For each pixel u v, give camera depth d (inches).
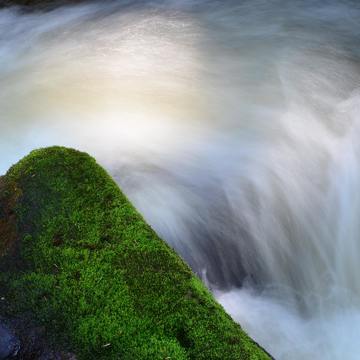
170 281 124.9
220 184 236.8
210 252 214.8
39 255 133.6
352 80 327.0
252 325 194.7
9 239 140.6
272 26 417.4
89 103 308.5
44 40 411.5
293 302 213.2
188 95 317.4
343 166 253.6
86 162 164.9
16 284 126.6
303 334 198.4
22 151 261.6
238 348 110.4
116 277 125.5
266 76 340.2
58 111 301.9
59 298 121.5
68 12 465.7
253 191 235.6
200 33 410.3
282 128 280.1
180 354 108.2
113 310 117.6
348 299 219.0
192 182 236.7
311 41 387.5
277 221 230.1
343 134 271.3
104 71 352.2
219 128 282.0
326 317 208.7
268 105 304.2
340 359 189.3
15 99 319.0
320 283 224.1
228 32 410.0
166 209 220.5
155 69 353.1
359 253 237.8
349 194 245.1
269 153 259.1
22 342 114.2
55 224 142.5
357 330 203.5
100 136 272.7
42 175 158.9
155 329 113.3
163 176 238.8
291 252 227.0
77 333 114.1
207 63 361.1
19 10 469.4
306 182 244.5
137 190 226.7
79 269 128.3
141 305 118.3
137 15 450.6
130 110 300.2
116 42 398.3
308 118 287.4
